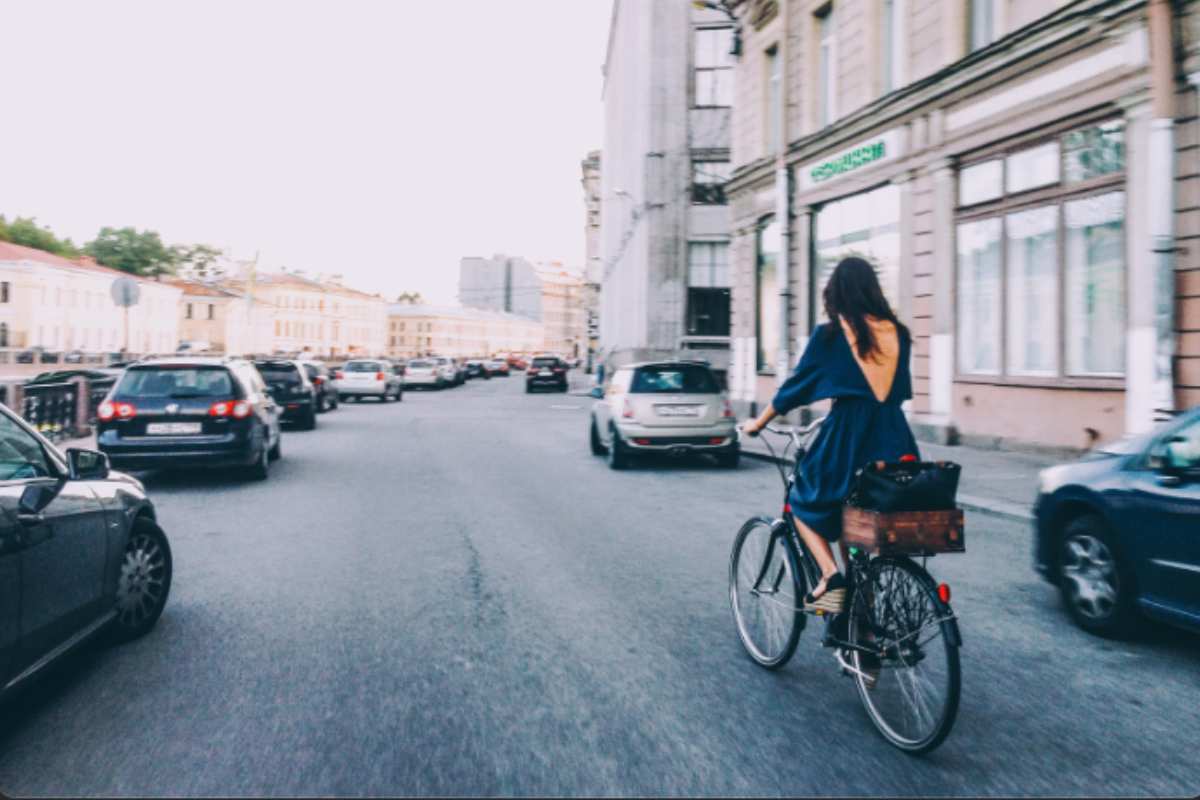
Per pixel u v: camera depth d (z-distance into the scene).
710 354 36.91
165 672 4.61
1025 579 6.72
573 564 7.14
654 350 36.91
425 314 147.25
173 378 11.65
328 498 10.70
